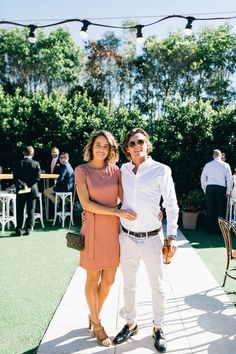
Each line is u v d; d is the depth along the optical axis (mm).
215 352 3043
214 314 3842
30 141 11688
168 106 11242
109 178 3107
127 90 41844
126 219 2965
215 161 8617
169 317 3754
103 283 3240
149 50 38031
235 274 5367
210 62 35531
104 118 11805
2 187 11625
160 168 3006
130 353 2998
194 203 9391
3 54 39844
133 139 3025
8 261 5750
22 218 7773
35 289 4492
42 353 2955
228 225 4590
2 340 3172
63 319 3615
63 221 8930
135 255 3068
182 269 5547
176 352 3035
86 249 3096
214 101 35938
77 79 40594
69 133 11547
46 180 10641
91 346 3094
